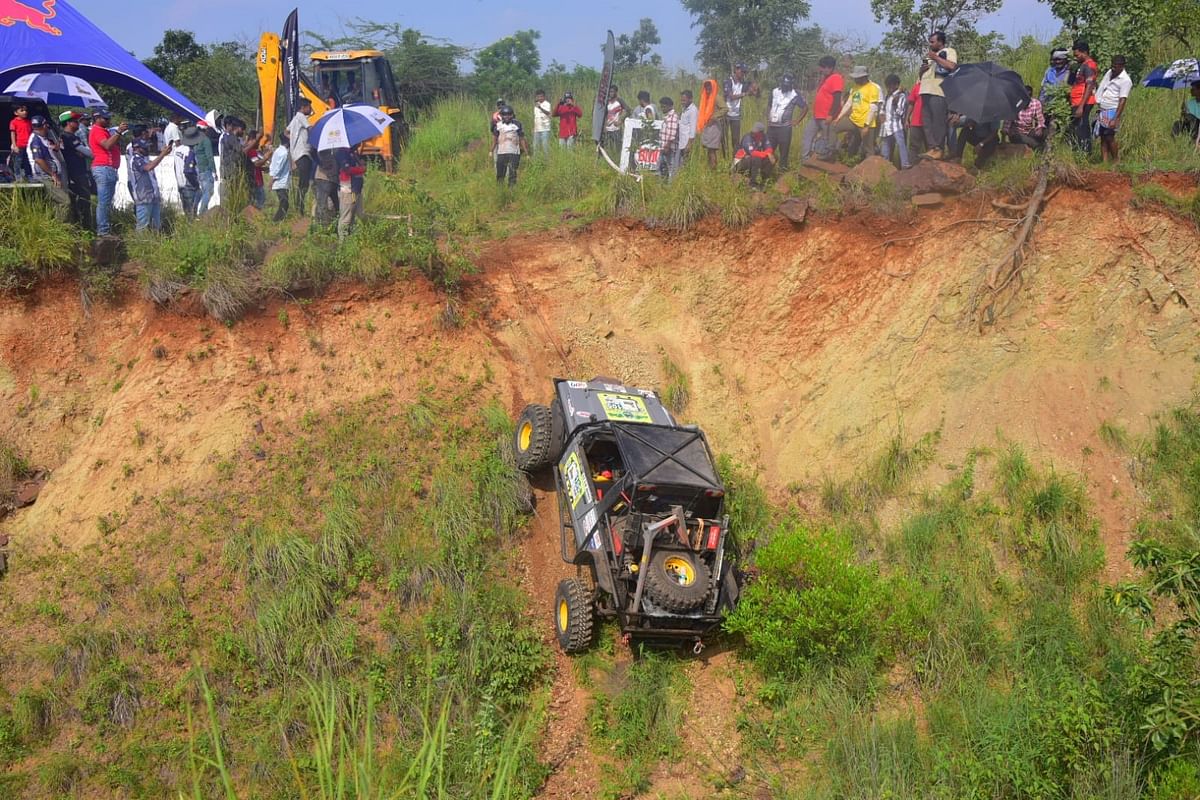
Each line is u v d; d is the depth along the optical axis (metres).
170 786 8.11
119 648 8.92
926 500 11.09
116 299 11.12
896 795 7.95
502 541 10.24
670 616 8.89
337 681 8.88
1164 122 13.09
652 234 12.80
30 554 9.73
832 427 11.90
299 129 13.15
